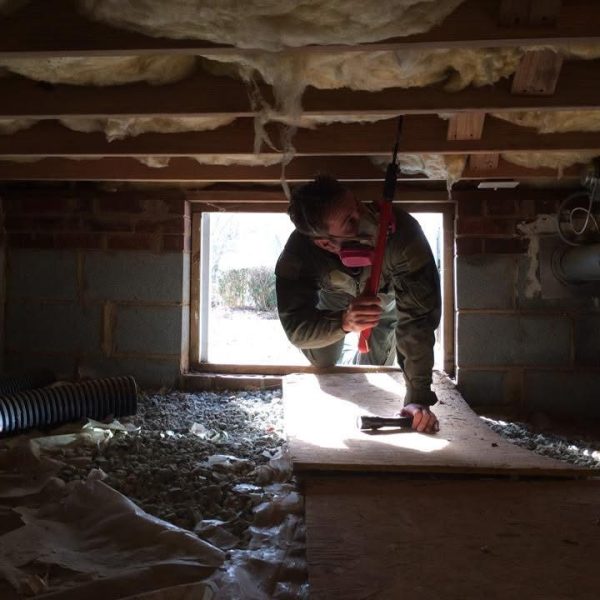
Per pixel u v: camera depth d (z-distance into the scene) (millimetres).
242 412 2840
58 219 3246
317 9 1352
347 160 2725
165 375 3236
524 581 1222
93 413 2510
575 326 3059
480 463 1836
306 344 2184
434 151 2246
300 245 2152
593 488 1762
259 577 1315
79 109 1916
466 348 3104
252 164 2713
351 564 1281
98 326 3248
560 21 1366
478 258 3094
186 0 1335
